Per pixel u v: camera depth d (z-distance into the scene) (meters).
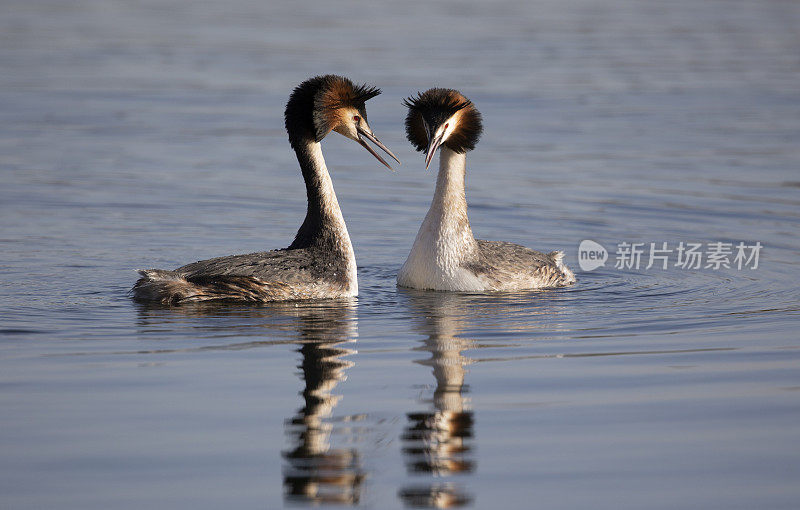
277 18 51.50
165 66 37.84
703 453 8.80
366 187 22.34
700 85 34.78
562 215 20.02
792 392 10.30
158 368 10.91
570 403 9.99
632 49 42.62
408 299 14.30
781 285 15.33
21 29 47.38
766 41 45.03
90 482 8.15
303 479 8.22
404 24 49.12
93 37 45.16
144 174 23.08
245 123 28.78
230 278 13.56
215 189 21.84
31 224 18.78
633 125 28.78
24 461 8.53
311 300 14.03
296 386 10.38
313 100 14.30
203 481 8.19
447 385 10.48
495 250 15.55
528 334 12.52
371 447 8.88
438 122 14.31
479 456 8.74
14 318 12.85
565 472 8.41
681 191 21.77
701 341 12.23
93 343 11.80
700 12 55.12
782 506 7.81
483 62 38.47
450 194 14.87
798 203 20.70
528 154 25.52
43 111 30.11
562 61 39.31
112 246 17.33
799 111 30.53
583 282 15.79
